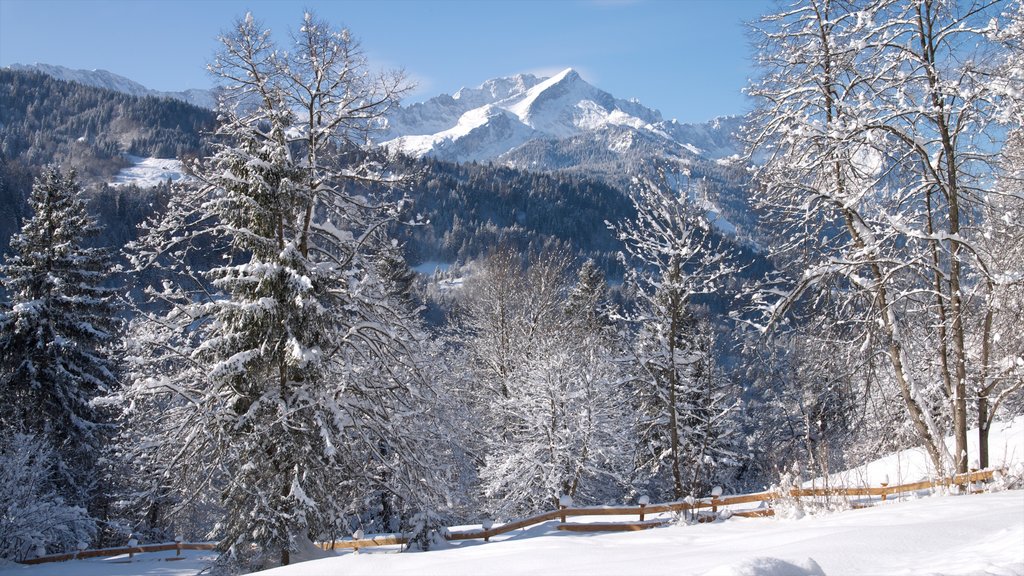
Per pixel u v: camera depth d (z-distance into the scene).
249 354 15.04
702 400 28.67
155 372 16.98
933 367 16.19
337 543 17.50
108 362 27.61
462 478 25.59
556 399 27.14
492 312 33.12
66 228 27.56
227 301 15.47
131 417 16.86
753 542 8.15
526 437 28.08
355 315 17.75
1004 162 14.16
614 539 10.24
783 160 15.37
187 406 15.56
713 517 14.28
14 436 23.75
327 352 16.19
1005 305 13.90
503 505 27.02
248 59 16.30
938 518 8.32
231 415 15.12
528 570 7.23
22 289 27.00
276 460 15.16
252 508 14.78
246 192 15.77
